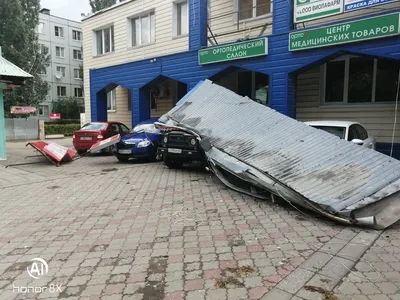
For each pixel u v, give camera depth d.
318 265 3.83
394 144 10.58
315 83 12.16
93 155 14.59
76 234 5.04
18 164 12.20
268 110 8.59
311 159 6.54
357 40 8.62
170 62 13.52
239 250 4.32
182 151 9.72
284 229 5.07
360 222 5.05
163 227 5.28
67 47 46.97
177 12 15.91
